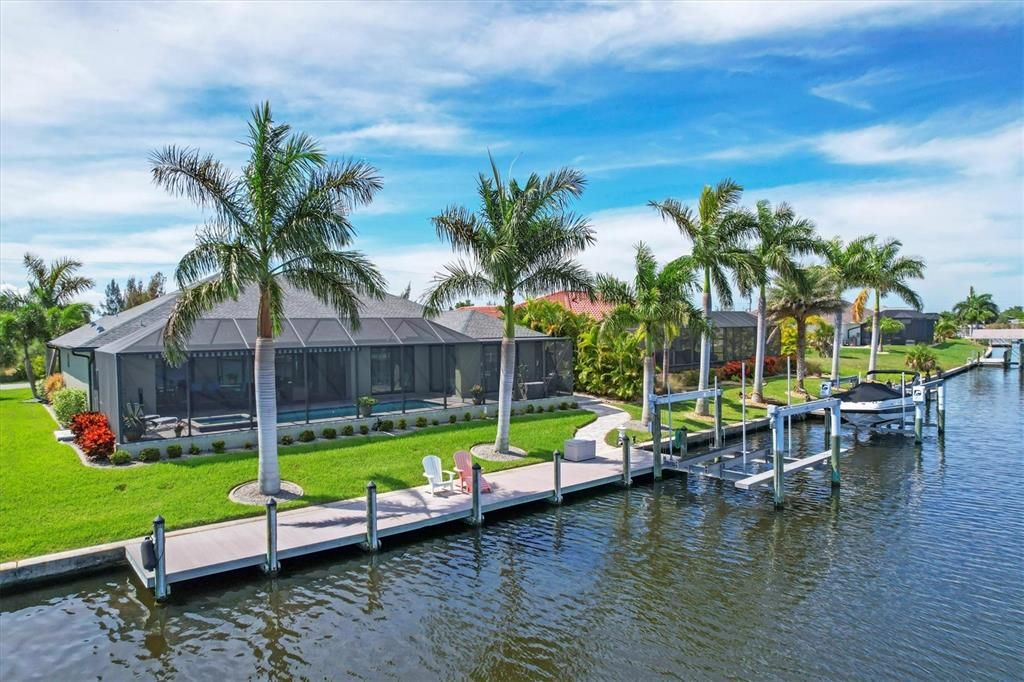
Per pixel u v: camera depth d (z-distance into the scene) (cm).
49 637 1004
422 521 1477
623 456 1961
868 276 4056
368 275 1708
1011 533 1531
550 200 2030
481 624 1062
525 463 2058
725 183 2911
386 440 2175
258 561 1235
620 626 1057
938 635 1033
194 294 1526
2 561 1173
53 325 3834
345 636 1020
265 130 1528
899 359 6069
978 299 12519
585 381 3544
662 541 1477
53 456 1888
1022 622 1078
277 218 1602
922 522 1619
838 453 1936
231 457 1861
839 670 927
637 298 2661
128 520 1388
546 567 1315
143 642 994
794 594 1187
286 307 2658
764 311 3384
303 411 2433
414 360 3142
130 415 1894
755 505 1766
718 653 973
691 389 3675
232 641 1001
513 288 2106
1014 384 4959
